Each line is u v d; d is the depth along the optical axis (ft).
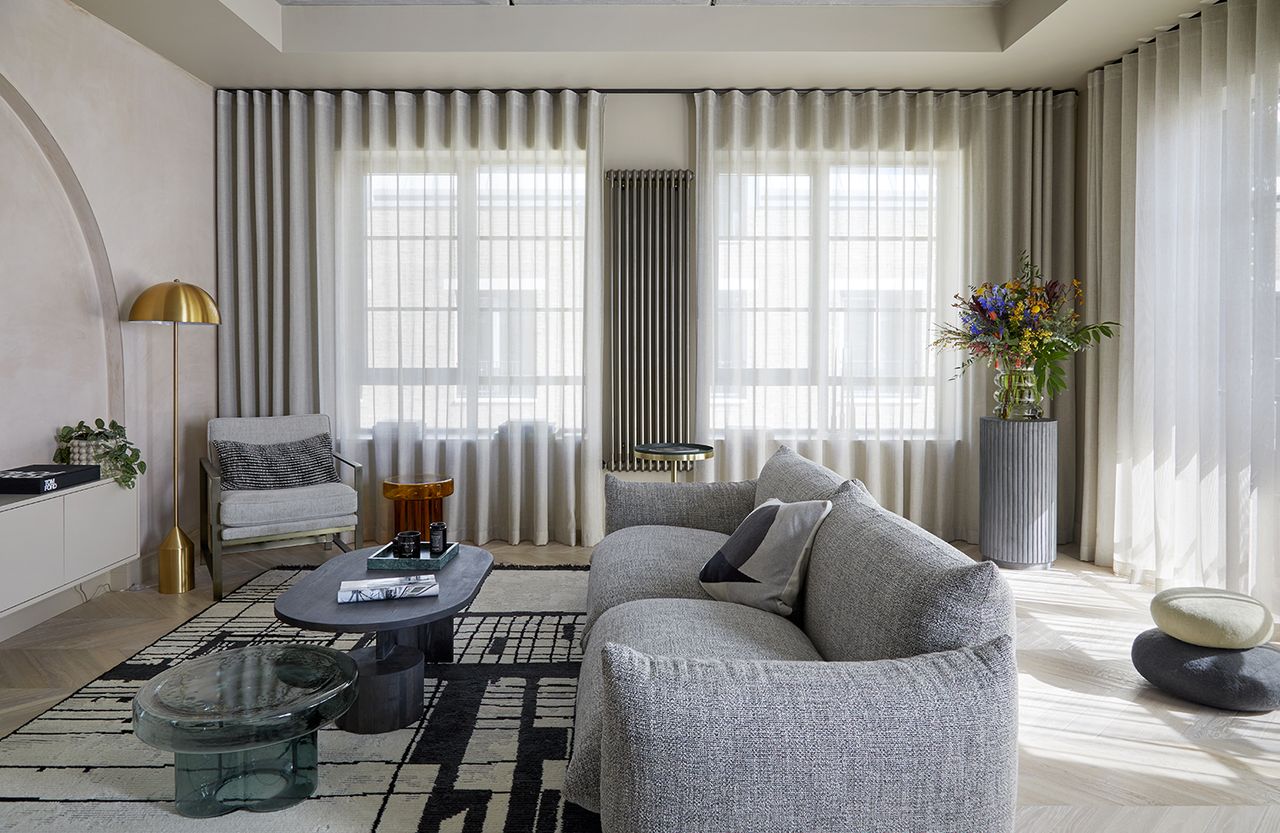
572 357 16.07
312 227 15.96
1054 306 13.88
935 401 16.26
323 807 6.63
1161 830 6.50
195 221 15.03
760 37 13.78
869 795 4.40
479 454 16.02
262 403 15.92
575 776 5.16
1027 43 13.35
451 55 13.93
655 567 8.79
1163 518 12.93
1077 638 10.91
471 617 11.59
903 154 15.89
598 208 15.83
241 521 12.64
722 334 16.08
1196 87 12.19
